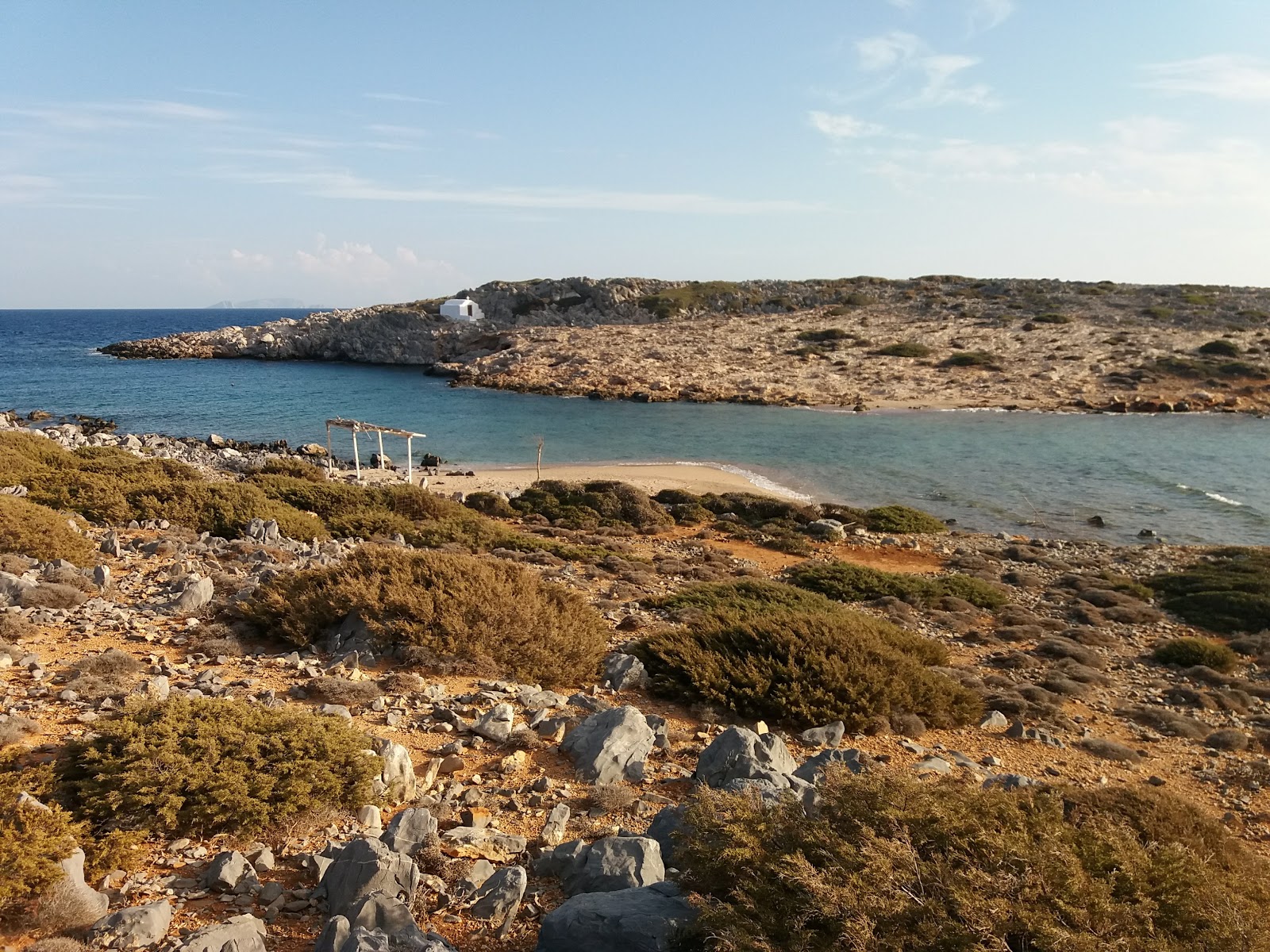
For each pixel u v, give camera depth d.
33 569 14.76
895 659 13.71
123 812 6.85
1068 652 18.97
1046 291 140.00
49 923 5.39
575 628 14.04
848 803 5.80
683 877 5.88
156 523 21.39
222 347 131.50
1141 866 5.37
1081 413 76.25
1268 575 27.06
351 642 12.50
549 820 7.74
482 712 10.57
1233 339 101.25
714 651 13.41
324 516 28.92
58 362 118.38
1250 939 4.91
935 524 38.84
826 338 111.50
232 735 7.63
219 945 5.30
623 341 112.94
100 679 9.84
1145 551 34.53
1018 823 5.50
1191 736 14.46
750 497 42.22
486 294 144.25
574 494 41.16
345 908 5.95
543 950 5.45
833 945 4.59
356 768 7.78
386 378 105.81
